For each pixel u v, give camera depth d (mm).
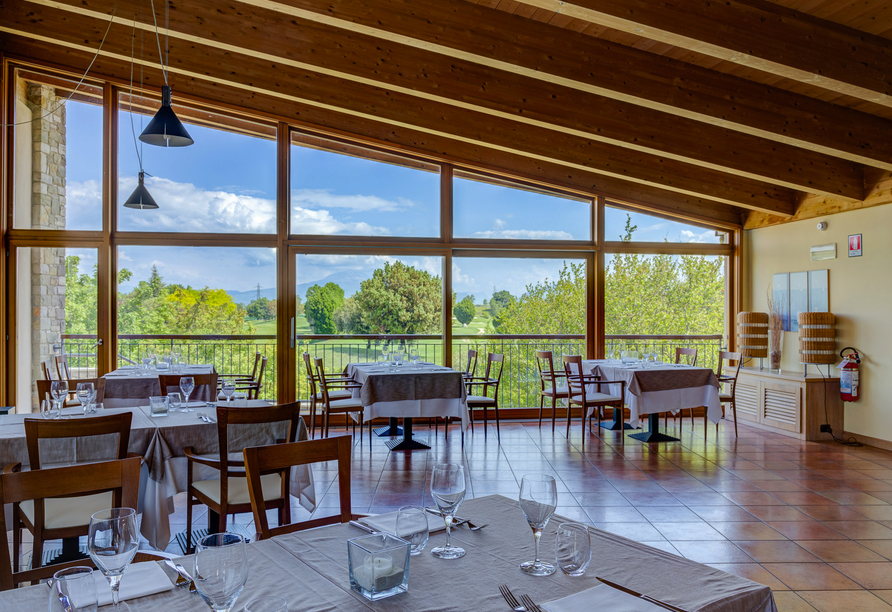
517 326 7445
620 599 1145
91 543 1133
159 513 3018
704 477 4840
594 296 7504
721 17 3943
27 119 6574
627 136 5707
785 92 5090
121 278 6711
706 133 5809
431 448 5844
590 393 6398
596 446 5953
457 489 1413
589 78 4832
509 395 7484
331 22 4574
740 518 3875
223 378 6895
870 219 5992
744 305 7699
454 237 7266
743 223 7707
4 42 6367
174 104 6781
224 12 5434
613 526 3729
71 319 6578
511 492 4383
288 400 6891
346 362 7090
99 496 2820
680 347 7145
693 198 7617
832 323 6289
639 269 7660
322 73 6191
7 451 2854
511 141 6492
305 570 1319
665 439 6242
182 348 6828
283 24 5461
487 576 1282
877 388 5910
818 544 3441
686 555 3289
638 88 4895
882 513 3975
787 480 4758
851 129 5172
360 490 4492
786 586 2918
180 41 6121
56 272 6566
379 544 1293
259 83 6191
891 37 4188
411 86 5508
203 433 3162
